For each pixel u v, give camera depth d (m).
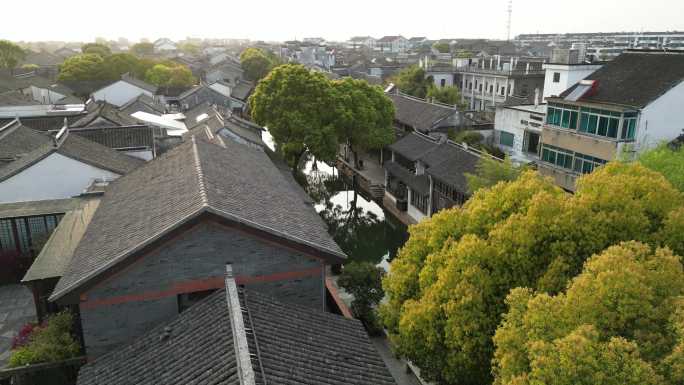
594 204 15.18
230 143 31.75
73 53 163.12
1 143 36.44
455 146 39.50
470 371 14.95
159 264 15.84
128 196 21.22
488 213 17.44
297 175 50.41
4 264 24.20
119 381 13.58
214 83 88.88
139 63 101.44
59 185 29.09
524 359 11.58
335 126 46.41
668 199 15.19
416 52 158.50
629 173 16.91
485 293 15.01
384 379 14.23
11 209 24.45
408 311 16.67
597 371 9.91
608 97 32.38
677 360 9.66
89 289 15.24
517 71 70.19
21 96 68.38
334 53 167.00
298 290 17.67
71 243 20.14
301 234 17.81
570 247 14.45
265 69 119.12
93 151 31.84
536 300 11.83
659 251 12.26
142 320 16.08
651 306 11.07
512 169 30.16
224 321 13.86
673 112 30.69
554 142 35.53
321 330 15.36
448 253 16.59
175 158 23.73
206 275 16.41
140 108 58.06
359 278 25.34
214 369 12.28
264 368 12.24
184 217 15.49
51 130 43.72
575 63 45.75
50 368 15.96
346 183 55.31
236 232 16.36
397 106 58.38
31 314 22.33
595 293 11.41
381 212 46.75
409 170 44.06
